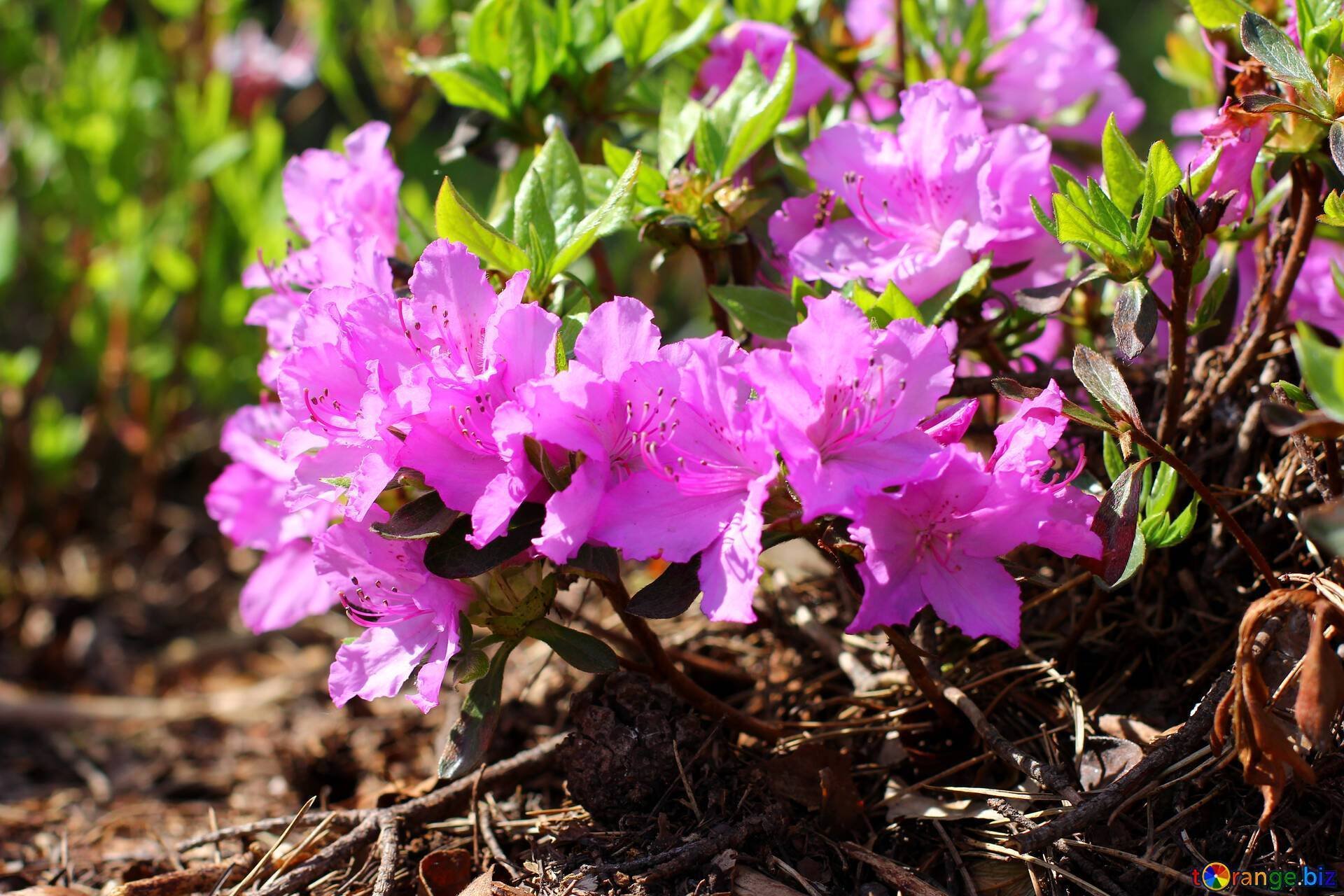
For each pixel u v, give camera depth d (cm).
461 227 43
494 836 48
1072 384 48
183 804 58
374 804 51
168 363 80
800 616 52
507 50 52
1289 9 47
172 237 81
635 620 45
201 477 90
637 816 46
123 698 70
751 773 47
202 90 83
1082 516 41
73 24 80
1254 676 40
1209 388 48
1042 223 42
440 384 40
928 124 46
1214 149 44
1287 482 47
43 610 77
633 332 41
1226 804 43
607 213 43
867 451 40
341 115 119
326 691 66
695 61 55
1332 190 42
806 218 48
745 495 41
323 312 42
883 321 44
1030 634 49
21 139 80
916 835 46
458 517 41
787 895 43
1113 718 46
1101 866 43
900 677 49
